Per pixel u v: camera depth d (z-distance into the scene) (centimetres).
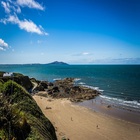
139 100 5106
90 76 12706
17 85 1541
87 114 3778
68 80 9575
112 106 4469
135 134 2839
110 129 3014
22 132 901
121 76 12400
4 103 891
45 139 1032
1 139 746
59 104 4544
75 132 2830
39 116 1373
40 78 11462
